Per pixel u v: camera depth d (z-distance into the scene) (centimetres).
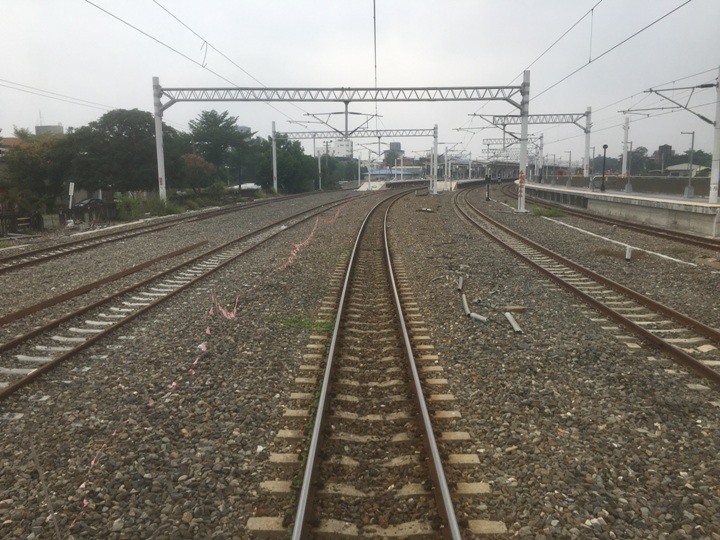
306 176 7700
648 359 746
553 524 409
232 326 909
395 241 2053
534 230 2411
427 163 11694
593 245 1903
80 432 551
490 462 494
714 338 834
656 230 2253
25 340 825
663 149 9575
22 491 454
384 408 602
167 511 429
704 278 1293
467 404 611
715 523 411
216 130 6278
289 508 423
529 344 807
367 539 395
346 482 462
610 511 425
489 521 411
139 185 4034
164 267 1467
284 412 589
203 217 3098
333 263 1545
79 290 1148
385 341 823
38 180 4006
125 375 697
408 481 462
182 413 590
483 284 1234
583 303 1058
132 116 3972
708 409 597
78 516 423
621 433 544
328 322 927
